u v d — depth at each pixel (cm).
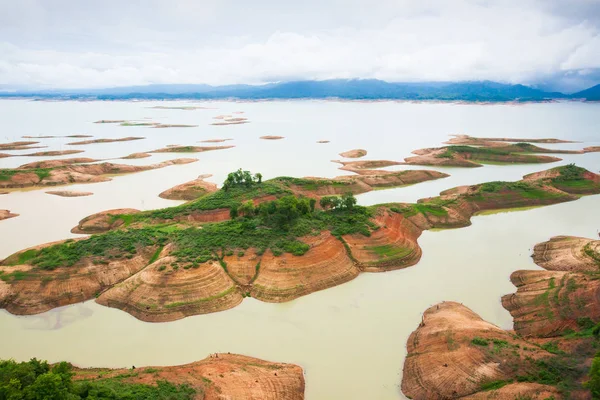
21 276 7506
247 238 8631
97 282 7644
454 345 5778
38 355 6059
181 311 6956
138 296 7162
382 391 5438
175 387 4953
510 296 7450
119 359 5988
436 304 7325
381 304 7356
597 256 8194
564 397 4597
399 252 8925
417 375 5547
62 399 4100
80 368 5759
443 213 11438
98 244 8488
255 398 5031
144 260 8369
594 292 6431
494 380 5141
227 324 6781
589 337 5584
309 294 7606
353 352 6144
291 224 9050
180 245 8562
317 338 6450
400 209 10975
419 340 6194
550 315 6512
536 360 5244
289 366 5744
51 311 7075
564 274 7425
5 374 4319
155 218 10800
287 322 6844
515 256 9288
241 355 6006
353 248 8756
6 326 6719
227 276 7738
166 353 6109
